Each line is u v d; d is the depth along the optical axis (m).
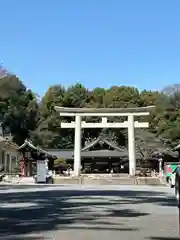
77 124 48.94
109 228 11.01
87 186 37.72
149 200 20.72
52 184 42.94
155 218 13.38
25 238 9.38
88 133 73.94
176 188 9.56
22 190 29.56
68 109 49.03
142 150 68.19
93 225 11.59
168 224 11.90
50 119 78.06
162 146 70.31
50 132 78.38
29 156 59.69
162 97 79.19
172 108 77.69
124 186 38.47
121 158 67.06
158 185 41.75
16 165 66.25
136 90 83.56
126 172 67.19
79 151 48.59
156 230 10.70
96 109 48.59
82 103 80.56
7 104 77.31
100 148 67.62
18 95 79.81
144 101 80.12
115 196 23.28
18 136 78.50
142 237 9.58
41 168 45.69
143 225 11.66
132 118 48.75
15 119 78.19
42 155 59.88
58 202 19.12
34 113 80.06
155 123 76.88
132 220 12.82
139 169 59.72
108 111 48.72
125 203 18.88
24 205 17.73
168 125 73.88
